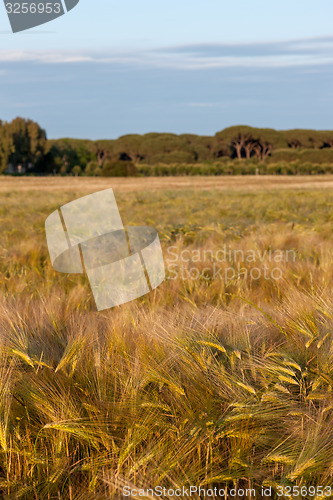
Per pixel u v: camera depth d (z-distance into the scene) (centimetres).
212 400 223
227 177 6412
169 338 252
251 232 820
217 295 438
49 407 217
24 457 200
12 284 471
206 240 757
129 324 286
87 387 234
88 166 8525
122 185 4450
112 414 218
